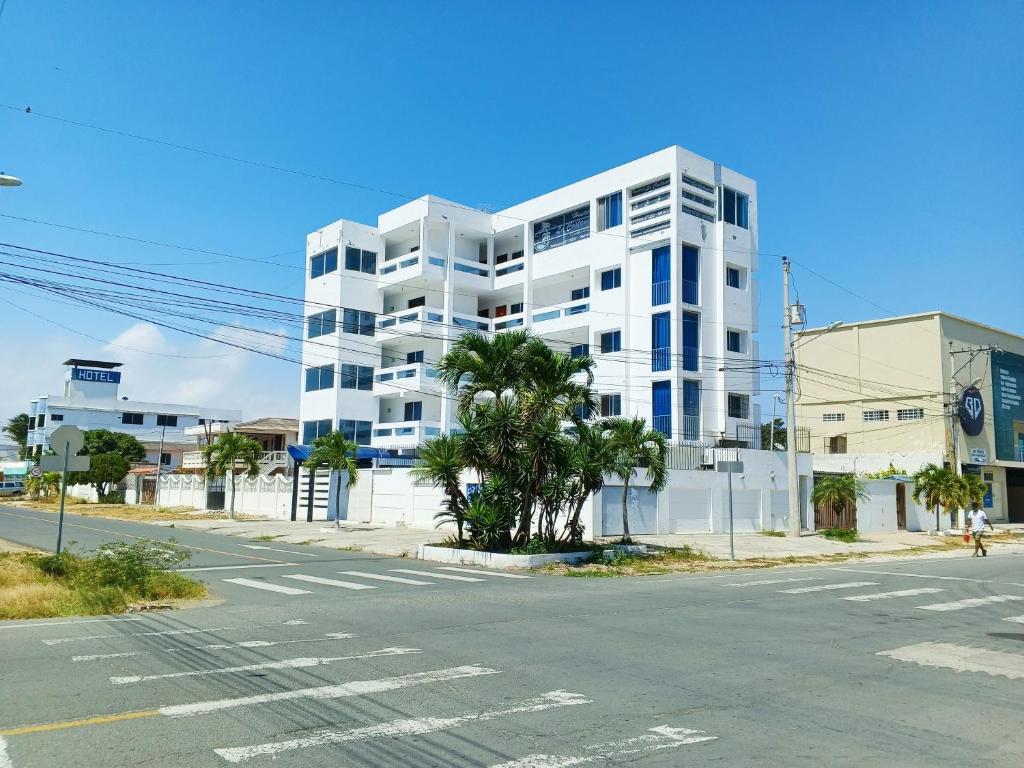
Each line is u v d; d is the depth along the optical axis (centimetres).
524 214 4700
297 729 597
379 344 4841
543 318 4581
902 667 855
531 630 1051
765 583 1727
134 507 5391
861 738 595
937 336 4622
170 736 576
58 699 673
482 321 4800
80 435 1588
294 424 6022
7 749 543
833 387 5053
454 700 686
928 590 1619
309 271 4978
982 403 4809
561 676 783
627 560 2103
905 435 4709
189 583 1384
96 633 994
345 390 4678
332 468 3406
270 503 4250
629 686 748
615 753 553
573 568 1947
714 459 3275
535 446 2050
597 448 2228
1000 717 658
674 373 3806
